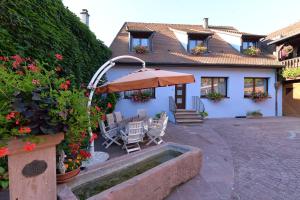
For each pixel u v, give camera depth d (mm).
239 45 14836
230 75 13617
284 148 6496
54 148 2238
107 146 6316
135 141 5957
